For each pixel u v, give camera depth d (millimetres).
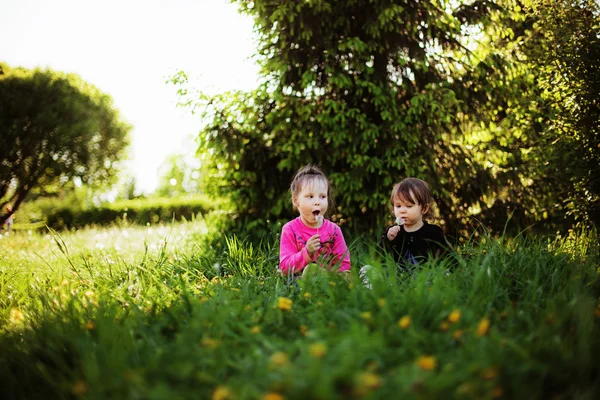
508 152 5805
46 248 5785
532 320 2004
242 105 5836
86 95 13344
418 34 5773
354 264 3631
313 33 5652
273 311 2262
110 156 14289
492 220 5875
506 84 5762
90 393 1529
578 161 5094
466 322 1920
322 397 1325
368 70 5527
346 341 1582
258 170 5973
